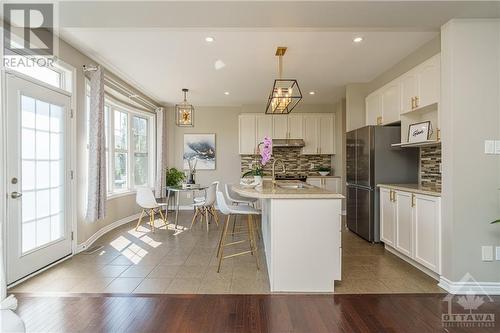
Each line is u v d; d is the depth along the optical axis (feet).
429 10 7.29
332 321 6.48
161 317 6.60
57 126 10.02
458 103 7.84
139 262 10.18
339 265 7.92
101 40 10.36
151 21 7.86
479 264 7.85
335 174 20.79
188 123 17.66
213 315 6.71
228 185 14.99
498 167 7.83
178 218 18.53
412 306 7.14
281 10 7.25
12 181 8.11
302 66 13.01
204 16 7.56
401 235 10.36
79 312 6.79
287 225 7.91
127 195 17.20
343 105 19.75
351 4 6.94
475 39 7.83
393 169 12.53
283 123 20.80
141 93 17.79
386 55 11.76
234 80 15.17
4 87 7.78
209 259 10.58
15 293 7.72
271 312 6.85
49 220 9.65
